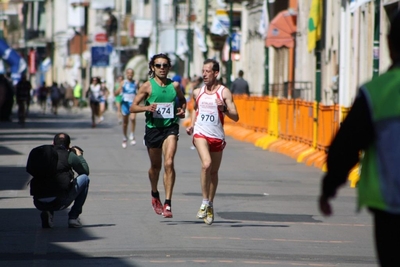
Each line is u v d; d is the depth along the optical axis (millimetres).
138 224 31391
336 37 84938
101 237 28578
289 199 38938
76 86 180625
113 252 25953
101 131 93250
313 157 55125
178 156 61312
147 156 60188
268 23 100188
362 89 14727
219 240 28172
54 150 29797
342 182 14867
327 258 25516
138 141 75750
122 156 60094
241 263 24453
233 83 95500
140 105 32312
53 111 163750
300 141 60781
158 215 33688
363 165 14820
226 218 33094
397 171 14445
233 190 42031
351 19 77938
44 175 29797
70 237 28578
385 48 67625
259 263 24500
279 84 102188
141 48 197875
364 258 25641
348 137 14672
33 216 33125
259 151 66000
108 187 42219
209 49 157000
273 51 115688
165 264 24188
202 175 31125
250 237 28859
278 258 25359
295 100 62406
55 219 32438
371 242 28344
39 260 24703
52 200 29719
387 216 14539
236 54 116438
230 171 51156
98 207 35656
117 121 122375
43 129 97250
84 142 74438
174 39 165000
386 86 14602
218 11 117125
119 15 186750
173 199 38250
